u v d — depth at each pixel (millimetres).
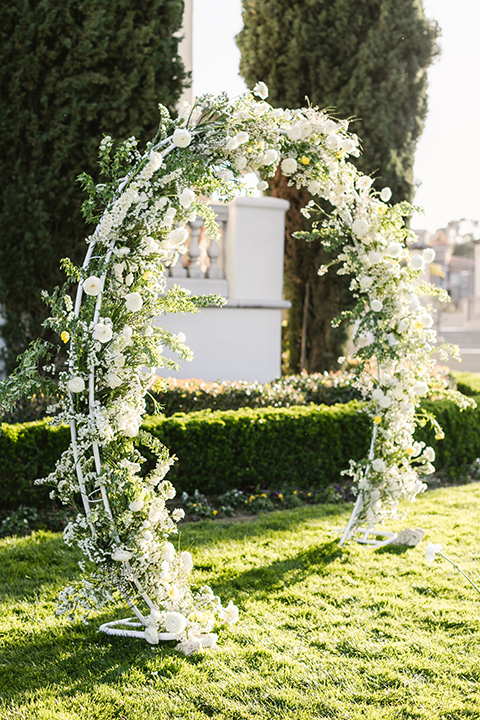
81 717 2494
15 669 2838
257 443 5605
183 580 3141
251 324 7848
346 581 3805
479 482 6512
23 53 6168
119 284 2992
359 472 4383
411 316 4098
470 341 27953
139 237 2996
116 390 3002
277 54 8586
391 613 3393
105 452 2947
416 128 8422
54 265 6590
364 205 4008
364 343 8891
